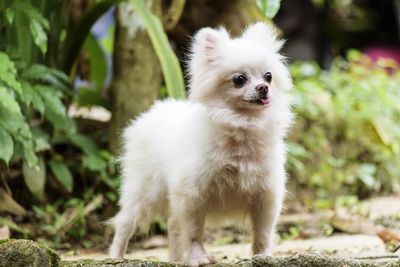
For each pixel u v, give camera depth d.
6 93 5.70
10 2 6.35
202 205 4.60
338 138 9.70
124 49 7.47
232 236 7.36
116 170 7.44
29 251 3.90
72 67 7.77
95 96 8.16
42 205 7.46
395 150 9.77
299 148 8.42
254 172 4.60
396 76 12.16
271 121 4.61
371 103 10.07
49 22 7.30
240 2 8.52
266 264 4.04
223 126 4.54
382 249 5.79
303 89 9.71
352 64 12.19
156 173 5.29
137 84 7.45
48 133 7.57
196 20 8.70
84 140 7.51
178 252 5.46
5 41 6.94
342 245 6.28
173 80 6.50
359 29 17.20
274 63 4.73
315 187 9.23
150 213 5.47
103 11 7.38
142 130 5.48
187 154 4.64
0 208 6.76
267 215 4.73
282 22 15.55
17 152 6.77
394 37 17.47
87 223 7.32
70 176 7.27
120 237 5.55
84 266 4.03
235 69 4.55
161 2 8.08
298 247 6.28
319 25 16.16
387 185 9.93
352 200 8.78
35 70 6.71
